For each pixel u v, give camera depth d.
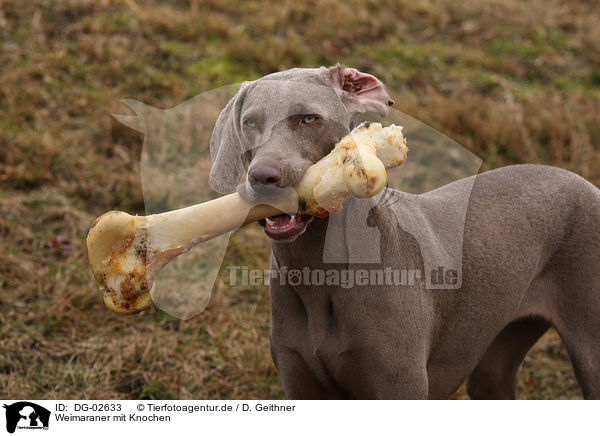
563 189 2.89
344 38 6.93
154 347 3.72
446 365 2.77
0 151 4.98
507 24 7.55
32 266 4.21
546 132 5.73
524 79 6.77
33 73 5.80
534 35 7.40
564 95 6.54
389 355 2.44
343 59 6.62
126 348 3.71
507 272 2.75
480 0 7.82
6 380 3.45
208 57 6.37
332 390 2.62
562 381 3.84
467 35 7.32
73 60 6.03
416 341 2.49
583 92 6.64
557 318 2.88
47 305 3.92
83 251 4.38
